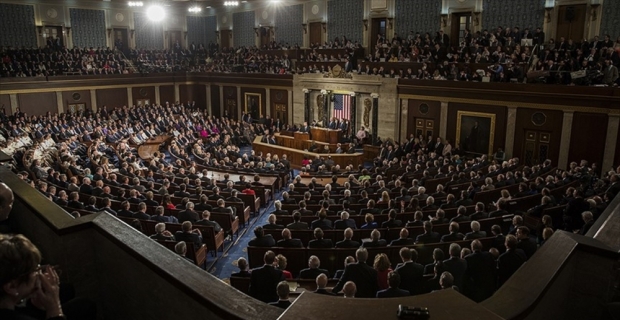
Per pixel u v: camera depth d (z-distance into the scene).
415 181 15.93
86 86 31.34
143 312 3.87
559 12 22.02
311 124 28.14
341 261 9.28
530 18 22.92
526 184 13.90
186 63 37.16
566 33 21.98
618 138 17.95
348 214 10.84
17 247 2.23
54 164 19.36
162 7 35.91
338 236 10.50
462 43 23.83
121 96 33.41
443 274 5.85
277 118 31.77
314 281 7.61
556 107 19.31
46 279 2.41
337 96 27.95
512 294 2.94
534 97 19.88
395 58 25.47
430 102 23.62
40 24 32.25
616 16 20.42
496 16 24.03
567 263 3.57
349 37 30.41
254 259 9.56
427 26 26.58
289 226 10.84
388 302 2.30
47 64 30.09
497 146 21.58
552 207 11.45
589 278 3.73
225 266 11.46
